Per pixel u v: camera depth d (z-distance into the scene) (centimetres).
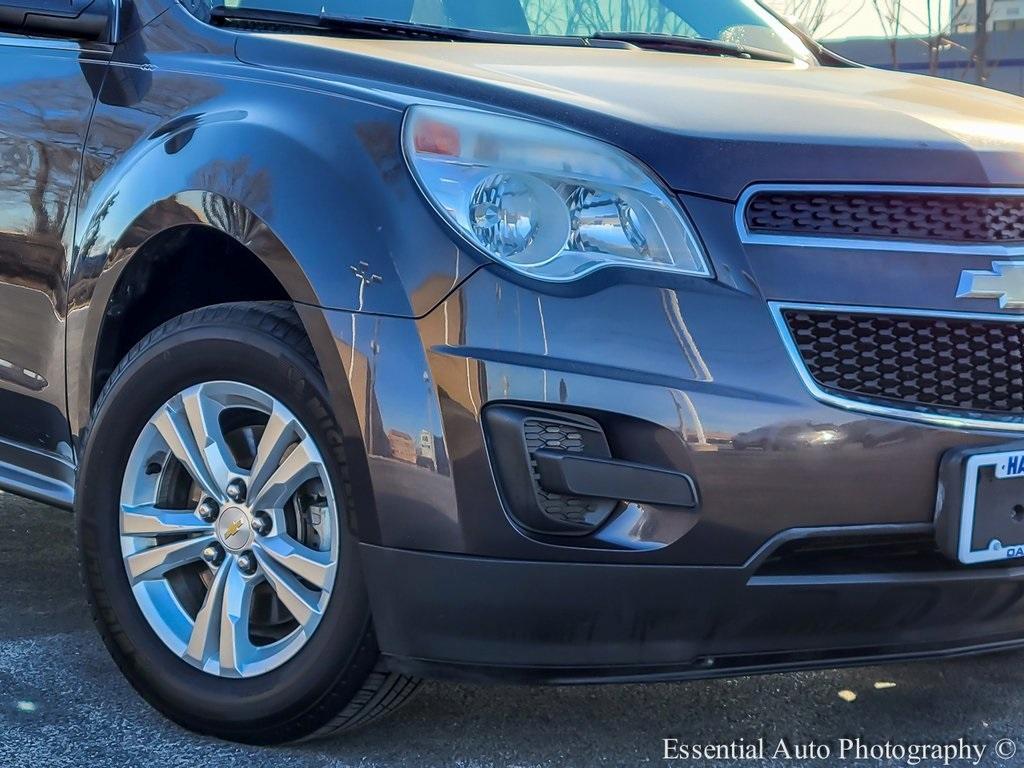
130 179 252
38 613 315
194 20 273
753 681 278
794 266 214
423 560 213
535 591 211
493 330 208
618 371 207
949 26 884
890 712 263
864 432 211
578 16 331
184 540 247
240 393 237
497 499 209
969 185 223
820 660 223
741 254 213
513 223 211
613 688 271
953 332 218
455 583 212
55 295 274
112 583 251
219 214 231
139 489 250
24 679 271
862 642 223
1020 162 230
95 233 259
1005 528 220
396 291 212
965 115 253
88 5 279
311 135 228
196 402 241
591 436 209
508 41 307
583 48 306
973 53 910
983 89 314
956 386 218
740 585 212
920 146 226
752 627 216
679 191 215
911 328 216
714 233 214
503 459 209
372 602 219
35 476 292
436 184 215
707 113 230
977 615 227
